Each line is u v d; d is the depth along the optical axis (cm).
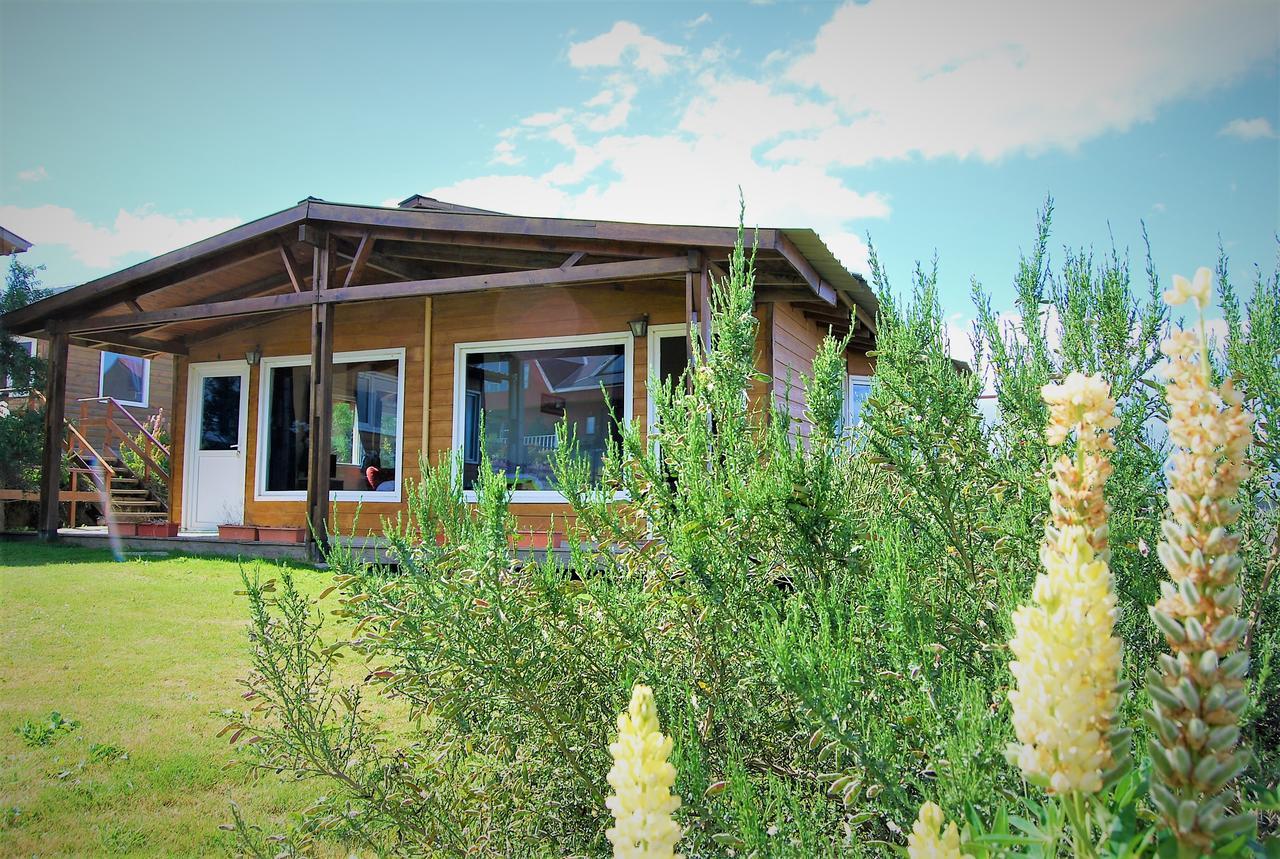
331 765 239
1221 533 80
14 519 1519
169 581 852
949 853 89
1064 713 78
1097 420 95
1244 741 156
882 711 161
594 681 230
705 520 218
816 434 255
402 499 1130
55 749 424
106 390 2083
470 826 238
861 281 922
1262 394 219
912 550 215
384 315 1176
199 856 322
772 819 162
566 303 1069
